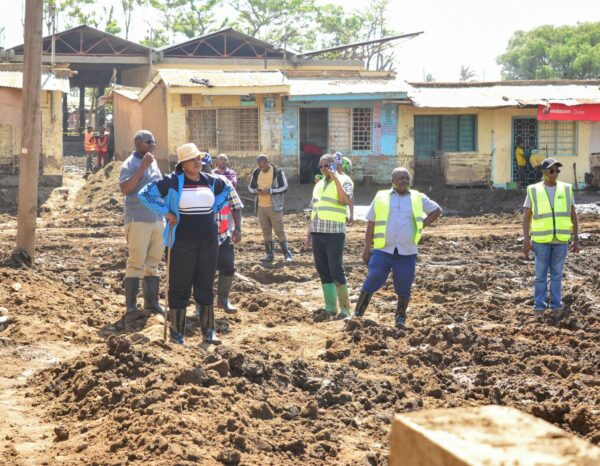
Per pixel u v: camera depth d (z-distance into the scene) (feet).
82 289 36.65
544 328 31.45
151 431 16.93
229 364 22.22
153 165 31.65
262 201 49.26
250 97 92.27
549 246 35.24
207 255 26.96
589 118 91.91
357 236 62.49
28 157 39.19
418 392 23.56
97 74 160.97
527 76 282.77
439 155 95.66
